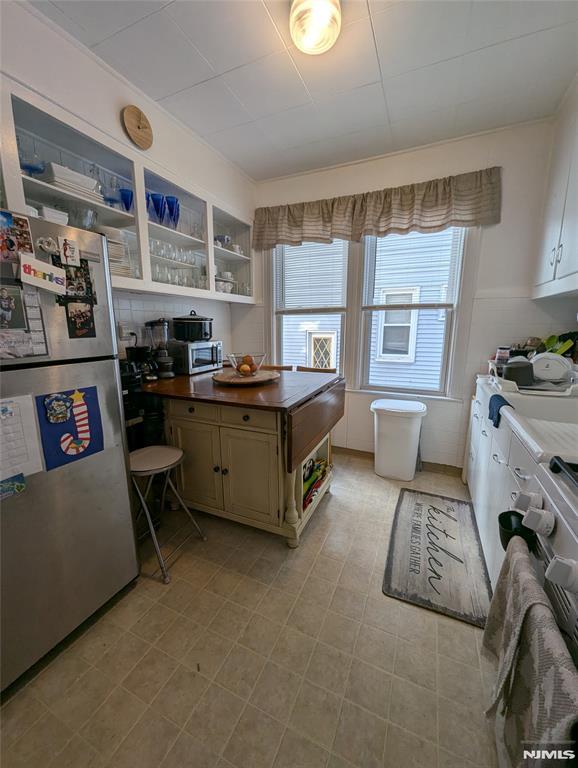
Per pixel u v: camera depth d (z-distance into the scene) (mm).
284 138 2229
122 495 1396
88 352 1201
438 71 1625
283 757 914
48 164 1414
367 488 2377
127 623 1322
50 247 1041
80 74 1474
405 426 2393
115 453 1348
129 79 1678
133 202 1812
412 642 1243
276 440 1612
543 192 2061
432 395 2639
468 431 2416
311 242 2736
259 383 1975
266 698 1059
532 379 1679
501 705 846
